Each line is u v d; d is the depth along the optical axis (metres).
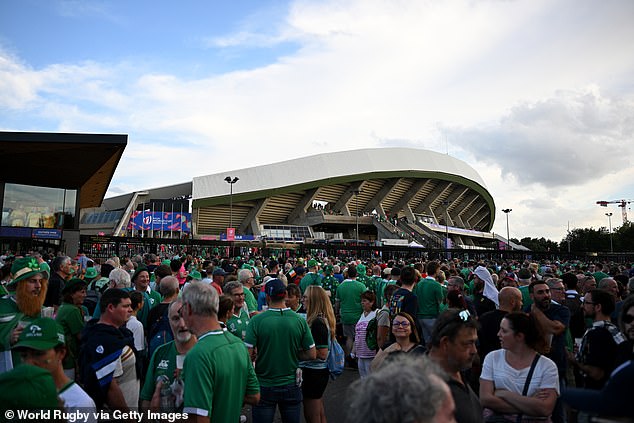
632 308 3.96
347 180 77.12
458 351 3.12
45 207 27.81
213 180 68.00
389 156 83.69
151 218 53.59
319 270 15.38
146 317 6.49
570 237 128.12
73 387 3.00
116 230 59.12
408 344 4.55
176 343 3.83
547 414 3.55
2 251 25.20
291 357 4.80
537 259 55.31
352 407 1.74
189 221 54.94
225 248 35.38
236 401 3.43
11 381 2.17
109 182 33.66
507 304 5.56
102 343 3.80
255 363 4.93
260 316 4.86
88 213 66.56
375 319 6.93
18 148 20.61
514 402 3.59
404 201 92.31
